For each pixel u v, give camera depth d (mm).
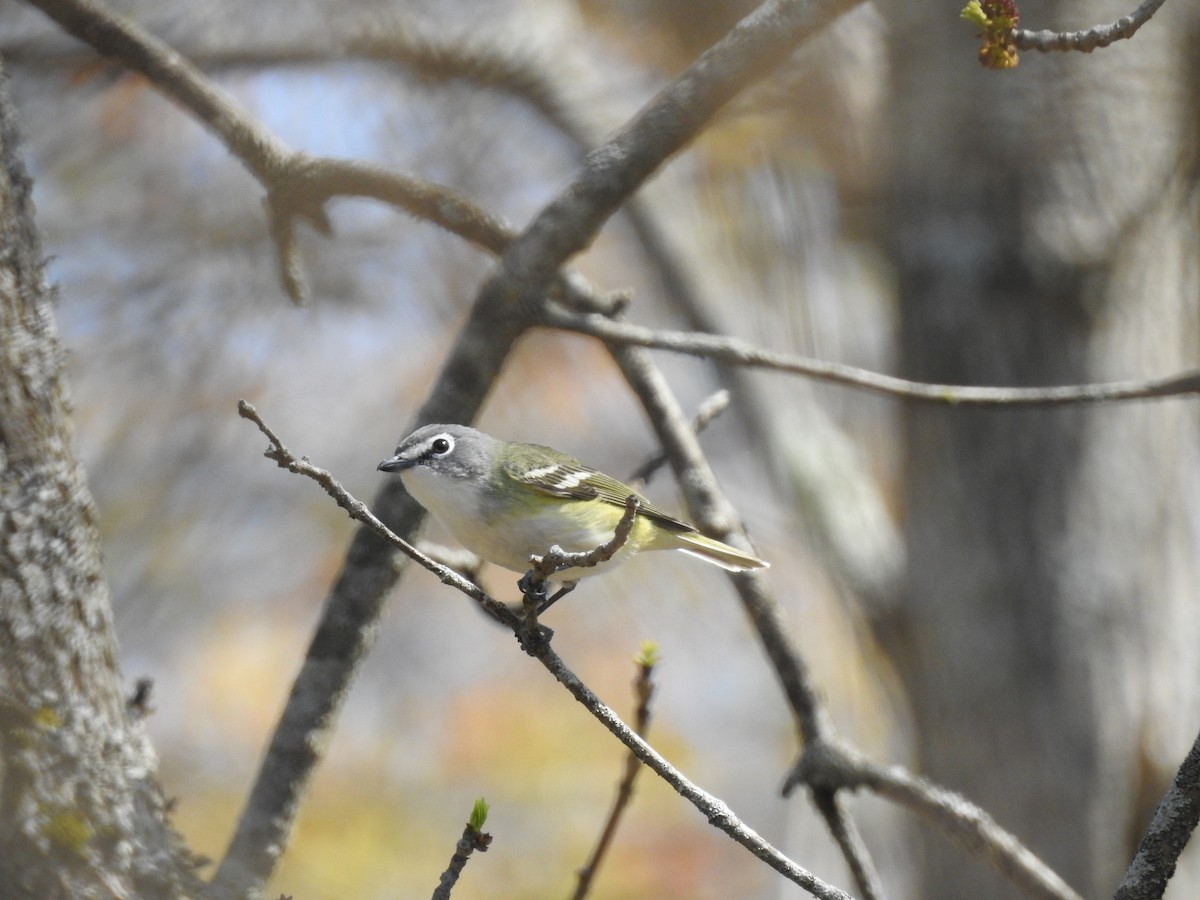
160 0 12609
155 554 14633
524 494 8547
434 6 13500
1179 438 13242
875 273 14594
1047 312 12891
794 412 13664
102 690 6062
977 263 13062
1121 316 12867
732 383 13562
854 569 12914
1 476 5777
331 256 14117
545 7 14273
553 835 15727
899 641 13109
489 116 13977
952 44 13336
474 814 5277
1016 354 12906
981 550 12820
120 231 13617
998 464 12930
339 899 14906
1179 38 12727
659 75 14086
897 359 13844
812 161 13453
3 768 5504
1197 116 12656
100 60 11719
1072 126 12891
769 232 13969
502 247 7953
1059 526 12703
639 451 15320
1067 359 12820
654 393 8906
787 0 6930
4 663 5645
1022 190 12992
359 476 15203
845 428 14914
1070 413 12883
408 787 15750
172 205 13617
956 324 13141
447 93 13617
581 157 13930
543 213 7484
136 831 5852
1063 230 12820
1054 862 12125
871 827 15086
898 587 13047
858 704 15500
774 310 13938
